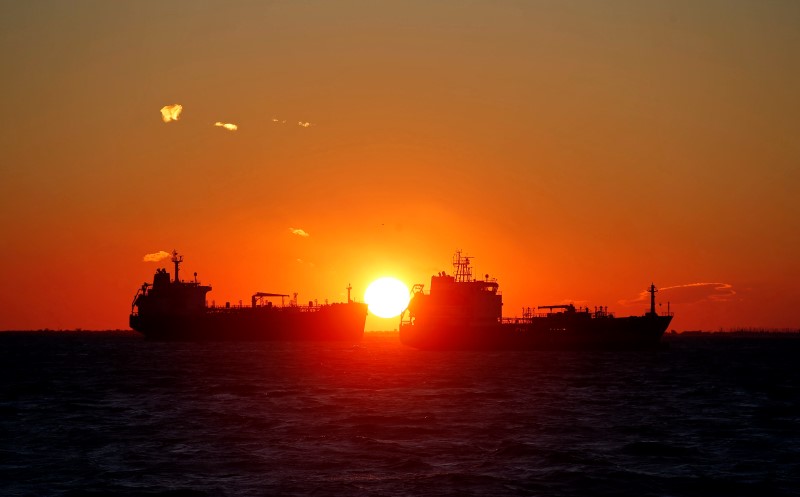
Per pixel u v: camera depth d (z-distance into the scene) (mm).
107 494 197875
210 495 196250
